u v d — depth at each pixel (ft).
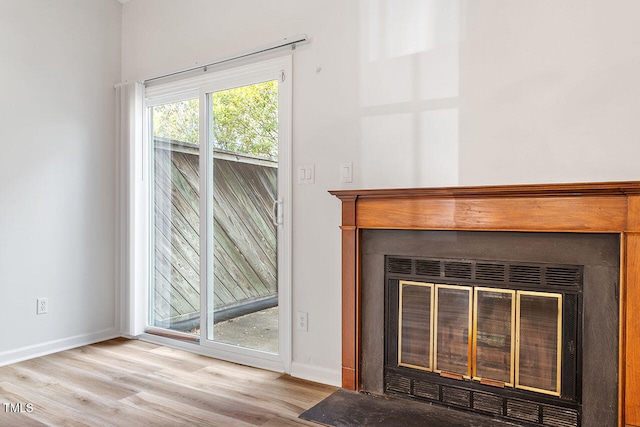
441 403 7.43
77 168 11.06
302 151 8.96
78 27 11.07
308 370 8.86
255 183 9.78
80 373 9.10
